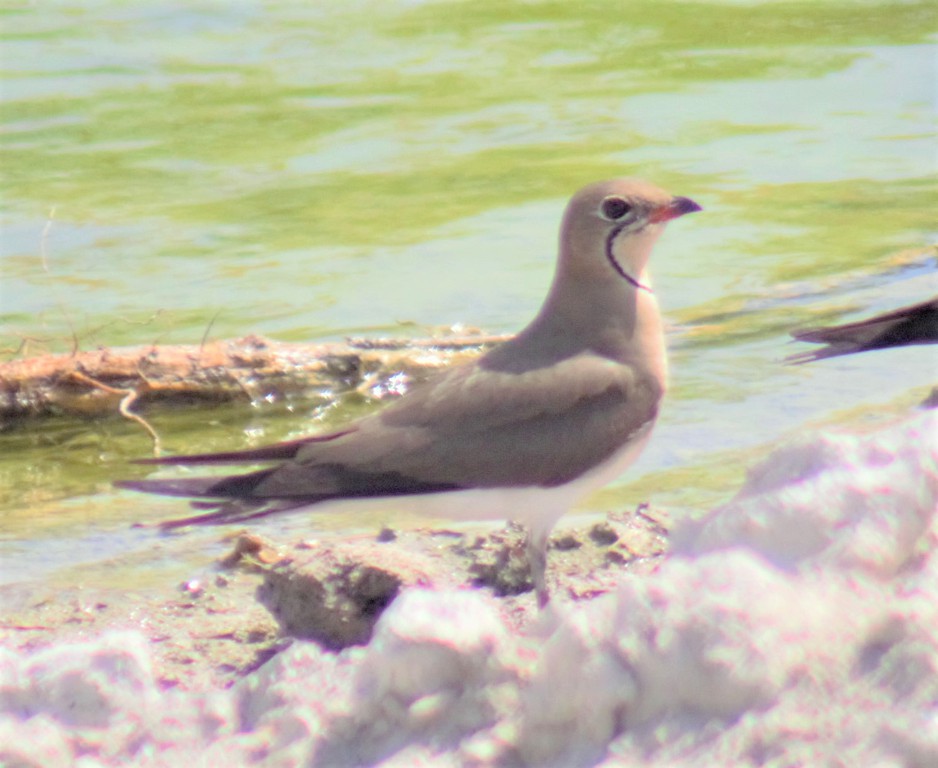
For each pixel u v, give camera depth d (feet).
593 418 32.27
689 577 18.35
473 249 63.52
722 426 45.03
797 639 17.75
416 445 31.99
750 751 17.29
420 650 19.48
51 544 38.99
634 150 75.72
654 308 33.53
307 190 71.05
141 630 32.63
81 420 49.21
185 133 78.54
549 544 34.58
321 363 50.98
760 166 73.15
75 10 101.19
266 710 20.83
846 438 20.40
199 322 56.34
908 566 18.85
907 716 17.01
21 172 73.05
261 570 35.83
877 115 80.53
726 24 98.12
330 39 95.86
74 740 20.70
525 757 18.70
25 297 58.95
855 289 57.88
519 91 85.66
